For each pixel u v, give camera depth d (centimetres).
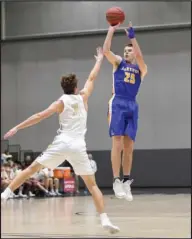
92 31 2212
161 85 2192
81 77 2292
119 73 626
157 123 2188
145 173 2178
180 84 2172
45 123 2309
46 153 589
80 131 603
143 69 627
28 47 2356
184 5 2173
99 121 2253
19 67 2359
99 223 877
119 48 2228
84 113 613
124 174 631
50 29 2319
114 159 617
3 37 2309
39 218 976
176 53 2180
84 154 594
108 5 2261
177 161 2150
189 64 2164
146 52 2214
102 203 604
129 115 621
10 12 2359
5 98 2366
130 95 625
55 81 2319
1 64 2381
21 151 2167
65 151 585
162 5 2194
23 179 580
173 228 791
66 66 2311
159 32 2177
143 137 2198
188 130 2150
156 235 705
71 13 2300
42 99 2327
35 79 2341
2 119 2358
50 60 2331
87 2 2286
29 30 2338
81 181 2209
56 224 871
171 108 2177
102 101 2256
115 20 613
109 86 2253
